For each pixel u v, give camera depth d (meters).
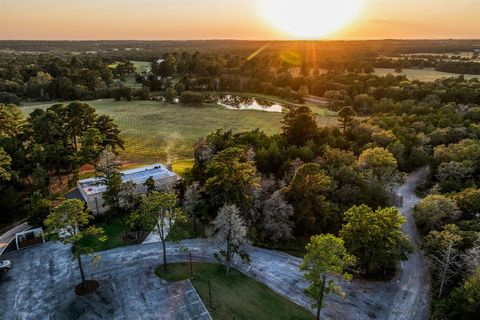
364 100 146.25
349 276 38.75
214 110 159.75
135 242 55.97
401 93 143.25
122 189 60.81
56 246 54.59
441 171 71.56
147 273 48.22
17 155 73.62
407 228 60.06
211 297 43.59
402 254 47.56
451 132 89.50
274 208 57.09
